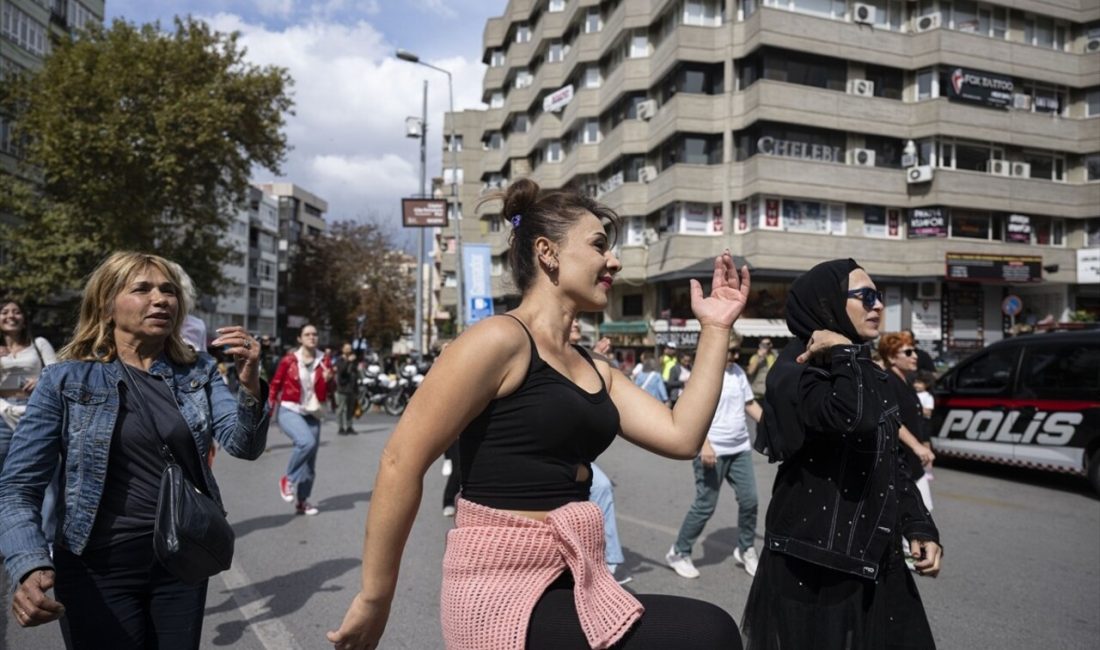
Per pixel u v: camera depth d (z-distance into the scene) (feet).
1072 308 104.22
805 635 7.97
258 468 34.47
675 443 6.33
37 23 113.91
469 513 5.45
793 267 88.84
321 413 24.68
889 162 95.30
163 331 8.48
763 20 87.40
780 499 8.41
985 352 33.65
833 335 8.23
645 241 101.50
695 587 16.98
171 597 8.04
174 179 80.23
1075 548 20.92
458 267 92.27
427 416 5.16
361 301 175.83
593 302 5.98
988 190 96.58
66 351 8.46
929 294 97.96
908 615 7.94
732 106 91.15
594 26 118.01
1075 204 102.42
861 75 94.17
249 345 8.50
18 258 85.20
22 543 7.09
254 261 232.94
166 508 7.35
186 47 82.28
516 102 148.66
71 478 7.75
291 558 19.15
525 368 5.45
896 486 8.01
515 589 5.20
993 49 97.50
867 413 7.44
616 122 110.22
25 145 89.15
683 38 91.45
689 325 89.71
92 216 82.28
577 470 5.61
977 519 24.80
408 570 17.94
